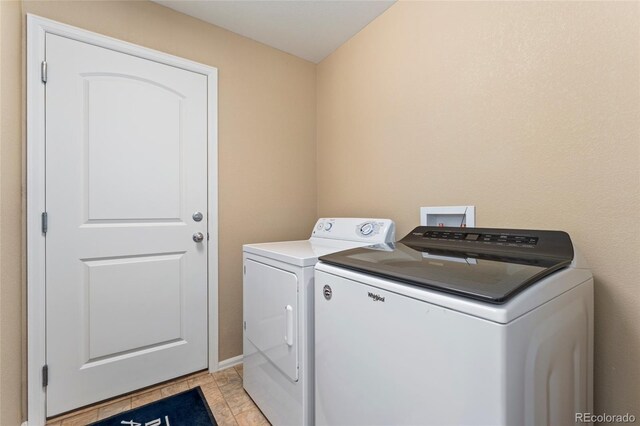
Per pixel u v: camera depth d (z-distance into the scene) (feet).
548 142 3.42
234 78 6.38
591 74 3.08
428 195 4.83
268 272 4.58
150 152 5.41
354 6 5.48
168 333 5.61
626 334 2.90
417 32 4.98
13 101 4.08
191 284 5.86
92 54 4.86
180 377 5.77
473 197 4.19
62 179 4.62
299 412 3.84
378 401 2.65
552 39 3.37
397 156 5.38
